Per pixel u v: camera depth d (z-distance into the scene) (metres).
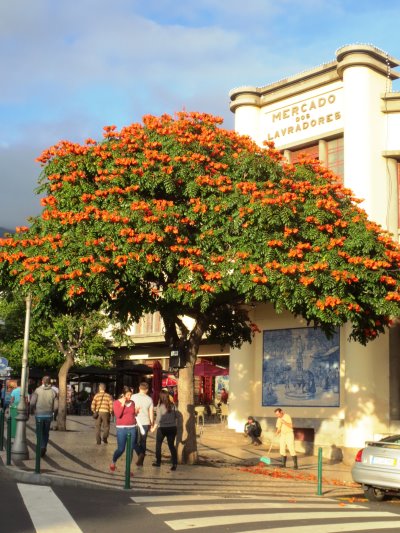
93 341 38.38
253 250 13.83
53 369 42.19
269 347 23.50
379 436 19.36
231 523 8.76
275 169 14.98
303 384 22.06
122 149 15.11
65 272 13.73
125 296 15.19
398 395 19.84
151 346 41.94
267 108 23.97
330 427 20.88
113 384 46.53
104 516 9.09
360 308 14.02
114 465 14.26
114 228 13.80
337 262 14.05
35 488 11.63
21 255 14.21
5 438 21.14
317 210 14.23
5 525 8.36
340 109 21.84
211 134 15.41
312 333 22.02
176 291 13.87
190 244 14.48
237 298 16.36
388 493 13.18
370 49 20.86
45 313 15.60
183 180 14.73
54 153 15.24
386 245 15.21
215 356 36.19
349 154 20.69
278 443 22.11
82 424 30.03
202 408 26.83
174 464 15.15
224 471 15.71
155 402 19.16
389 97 20.95
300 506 11.09
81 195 14.61
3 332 38.78
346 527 8.93
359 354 19.91
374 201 20.41
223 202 14.31
